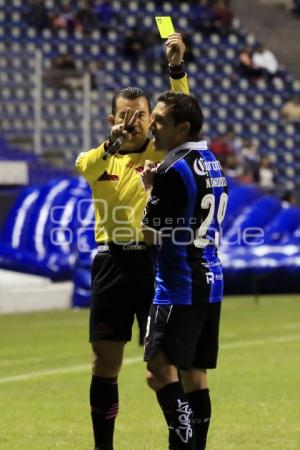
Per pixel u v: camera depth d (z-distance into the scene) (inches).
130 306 840.9
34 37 3361.2
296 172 3545.8
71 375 1322.6
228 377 1293.1
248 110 3585.1
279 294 2407.7
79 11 3506.4
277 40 3981.3
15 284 2134.6
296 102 3622.0
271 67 3671.3
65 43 3405.5
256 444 922.1
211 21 3745.1
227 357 1469.0
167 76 3472.0
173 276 734.5
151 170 743.1
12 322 1900.8
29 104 2930.6
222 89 3592.5
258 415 1056.2
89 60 3435.0
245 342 1627.7
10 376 1316.4
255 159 3216.0
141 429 989.8
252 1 4101.9
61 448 908.0
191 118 740.0
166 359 739.4
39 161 2694.4
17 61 3085.6
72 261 2224.4
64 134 2920.8
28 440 941.2
